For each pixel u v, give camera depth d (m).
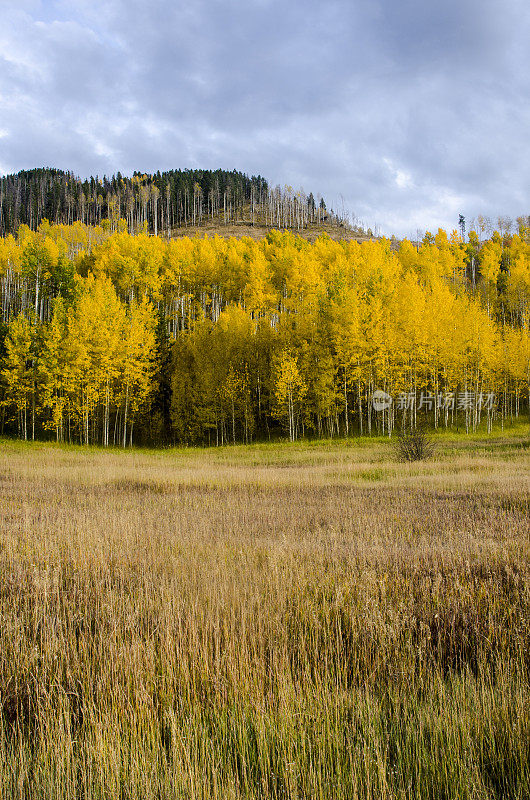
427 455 22.98
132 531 7.65
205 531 7.80
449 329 42.19
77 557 6.10
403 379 40.66
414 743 2.52
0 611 4.22
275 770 2.40
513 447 27.80
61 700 2.91
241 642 3.63
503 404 48.03
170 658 3.46
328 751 2.51
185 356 44.84
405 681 3.21
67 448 33.22
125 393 40.22
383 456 26.28
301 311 43.47
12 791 2.25
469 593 4.65
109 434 45.81
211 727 2.79
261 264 51.19
